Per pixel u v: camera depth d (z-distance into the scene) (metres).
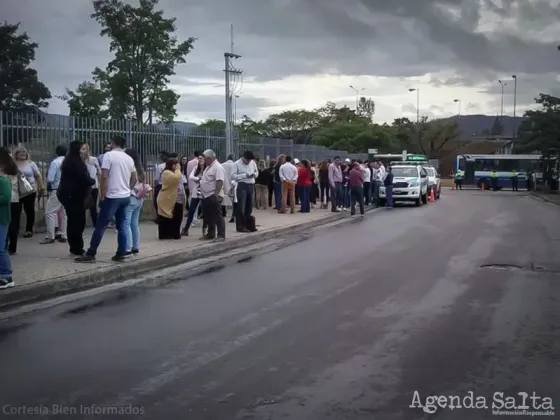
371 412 5.01
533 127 50.78
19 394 5.37
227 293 9.46
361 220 22.31
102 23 29.83
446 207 30.25
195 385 5.59
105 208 10.92
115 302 8.84
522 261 12.62
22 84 25.72
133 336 7.11
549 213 26.38
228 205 21.28
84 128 16.02
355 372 5.93
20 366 6.07
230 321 7.78
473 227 19.69
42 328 7.44
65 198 11.35
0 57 25.45
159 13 30.06
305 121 82.50
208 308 8.47
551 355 6.48
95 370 5.96
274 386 5.57
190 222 15.24
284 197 22.62
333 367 6.06
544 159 52.78
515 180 56.47
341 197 25.88
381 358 6.34
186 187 17.41
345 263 12.32
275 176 23.48
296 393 5.40
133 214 11.83
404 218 23.19
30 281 9.31
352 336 7.12
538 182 57.00
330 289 9.75
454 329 7.43
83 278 9.89
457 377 5.81
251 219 16.44
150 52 29.86
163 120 30.27
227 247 14.43
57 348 6.65
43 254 11.72
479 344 6.84
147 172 18.30
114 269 10.59
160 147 19.02
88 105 30.48
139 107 29.97
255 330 7.37
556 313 8.26
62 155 13.10
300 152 32.47
